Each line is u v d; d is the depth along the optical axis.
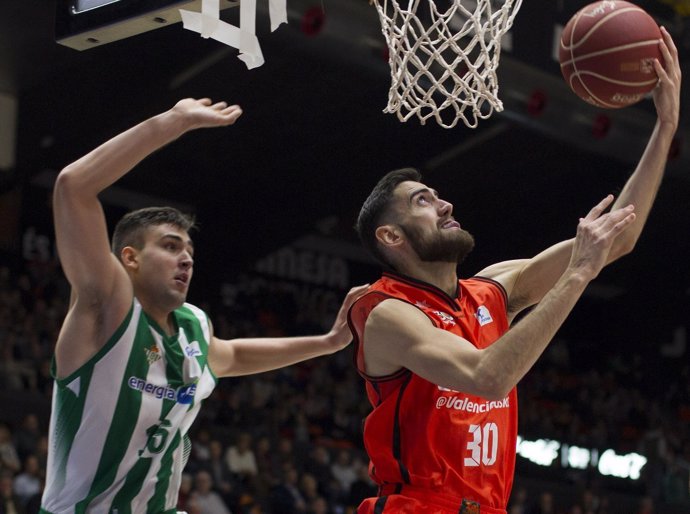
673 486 14.34
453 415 2.68
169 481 2.89
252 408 12.70
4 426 9.55
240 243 16.52
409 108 3.33
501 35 3.43
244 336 15.88
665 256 18.75
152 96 13.01
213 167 15.13
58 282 14.49
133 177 15.18
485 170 15.86
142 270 2.84
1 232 14.70
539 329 2.42
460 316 2.80
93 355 2.73
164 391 2.81
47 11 11.64
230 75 12.87
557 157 15.51
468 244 2.86
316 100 13.62
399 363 2.64
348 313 2.82
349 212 16.23
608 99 2.91
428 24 3.94
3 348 11.68
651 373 19.52
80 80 13.09
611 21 2.86
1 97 13.97
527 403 16.34
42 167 14.05
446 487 2.63
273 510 10.38
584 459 14.95
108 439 2.75
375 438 2.74
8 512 8.52
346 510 10.99
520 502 12.38
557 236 17.55
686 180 13.66
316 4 9.55
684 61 13.07
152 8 3.12
